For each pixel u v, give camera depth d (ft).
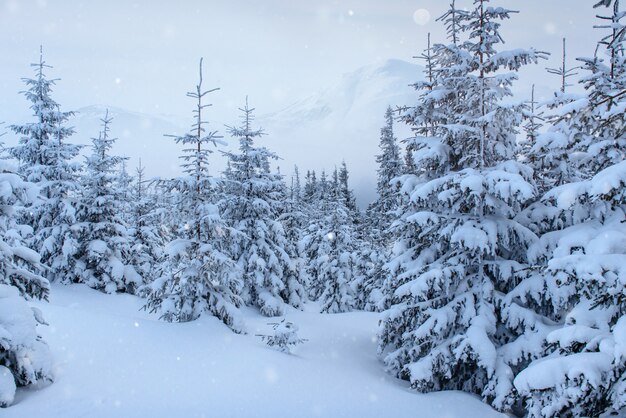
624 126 28.76
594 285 24.52
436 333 41.65
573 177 46.42
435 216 44.14
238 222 83.30
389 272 51.11
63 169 83.05
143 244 99.86
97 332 44.93
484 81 45.16
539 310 41.09
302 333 69.36
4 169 31.53
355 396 37.14
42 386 31.48
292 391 36.19
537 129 56.18
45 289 35.45
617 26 26.53
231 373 38.68
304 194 201.26
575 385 23.70
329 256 111.75
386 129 107.55
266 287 85.71
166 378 35.78
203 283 55.52
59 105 86.43
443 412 35.29
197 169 55.62
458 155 49.98
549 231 43.70
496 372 37.24
